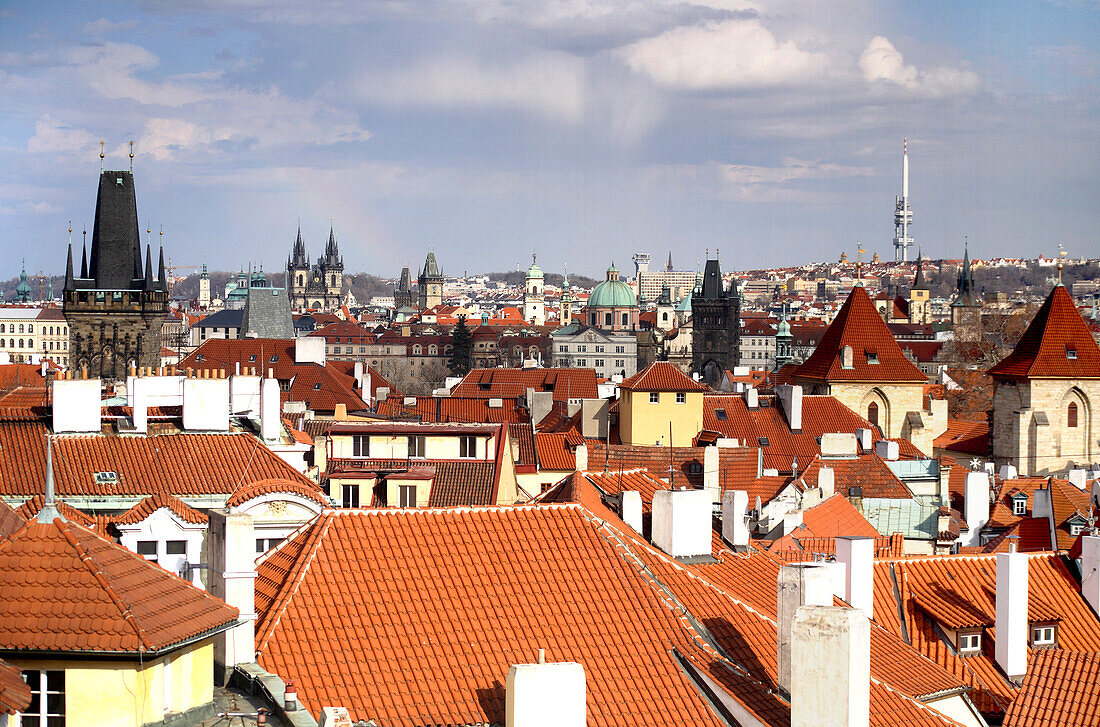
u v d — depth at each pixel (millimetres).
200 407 69188
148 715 30375
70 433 66625
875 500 102375
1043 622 53625
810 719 33500
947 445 198375
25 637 29641
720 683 38312
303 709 32500
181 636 30875
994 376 188500
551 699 33594
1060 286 188625
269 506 59562
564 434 118375
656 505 48812
